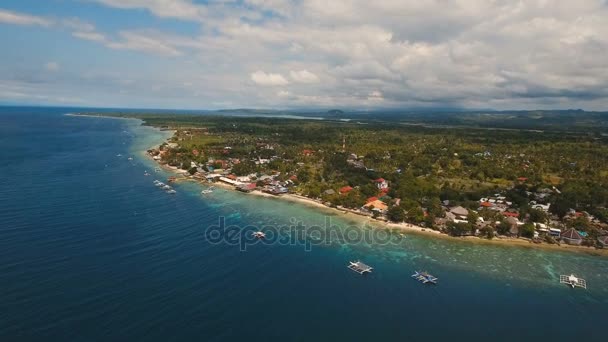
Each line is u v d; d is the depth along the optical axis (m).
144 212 149.50
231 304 87.69
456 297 97.38
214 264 107.00
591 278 111.00
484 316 89.19
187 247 117.38
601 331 85.75
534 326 86.31
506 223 142.88
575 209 166.00
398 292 98.38
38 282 90.75
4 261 100.19
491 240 137.75
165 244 118.62
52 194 166.88
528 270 114.81
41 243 113.00
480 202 177.50
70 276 94.44
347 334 79.94
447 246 131.62
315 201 182.88
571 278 107.44
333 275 105.94
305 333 79.44
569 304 96.31
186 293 90.69
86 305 82.69
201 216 149.88
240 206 169.50
